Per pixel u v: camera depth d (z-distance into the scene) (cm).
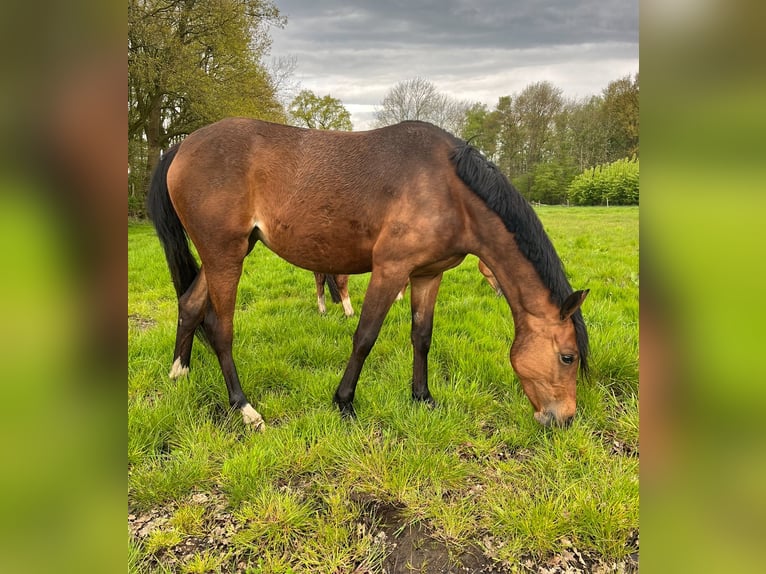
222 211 265
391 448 251
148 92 1275
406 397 296
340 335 406
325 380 315
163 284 583
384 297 265
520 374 257
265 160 267
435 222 253
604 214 1873
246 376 315
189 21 1298
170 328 398
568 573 186
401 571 187
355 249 274
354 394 292
